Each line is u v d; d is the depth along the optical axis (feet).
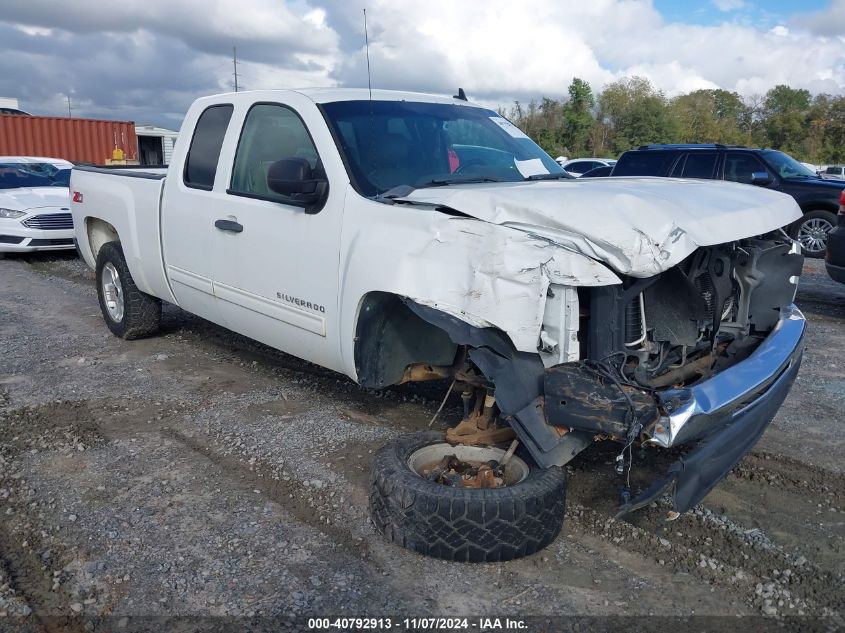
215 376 18.93
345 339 12.50
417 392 17.60
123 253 20.40
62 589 9.95
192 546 10.98
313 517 11.84
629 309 10.50
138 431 15.33
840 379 19.22
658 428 9.20
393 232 11.30
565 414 9.64
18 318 25.31
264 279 14.49
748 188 13.52
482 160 14.73
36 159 43.70
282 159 13.37
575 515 11.91
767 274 12.92
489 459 11.52
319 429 15.28
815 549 11.07
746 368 10.73
